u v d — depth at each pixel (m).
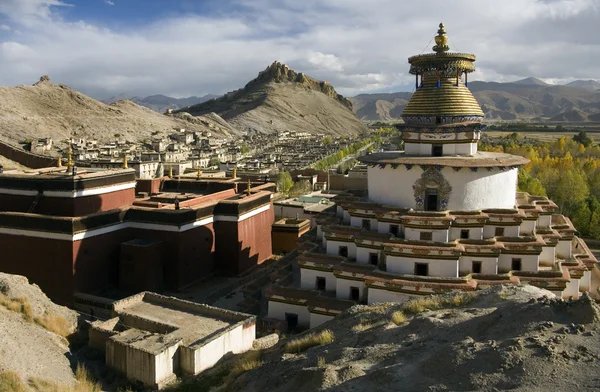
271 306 43.75
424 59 42.53
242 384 26.59
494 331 21.84
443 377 18.88
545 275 38.81
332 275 43.03
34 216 51.59
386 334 26.02
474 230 40.38
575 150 188.38
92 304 49.28
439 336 23.28
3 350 30.69
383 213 41.72
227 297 54.53
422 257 38.97
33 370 30.97
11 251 52.72
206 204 60.25
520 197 49.12
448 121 42.62
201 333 35.88
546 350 18.45
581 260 44.28
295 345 30.08
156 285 54.44
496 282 37.84
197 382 31.64
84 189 54.72
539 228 44.28
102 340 36.69
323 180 145.38
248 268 63.91
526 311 22.39
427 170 41.16
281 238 73.69
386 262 40.34
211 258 61.03
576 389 16.08
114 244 55.47
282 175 129.38
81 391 30.64
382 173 43.97
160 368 32.03
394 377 19.77
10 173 60.00
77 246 50.94
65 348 36.06
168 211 55.69
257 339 38.66
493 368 18.34
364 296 40.56
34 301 39.22
